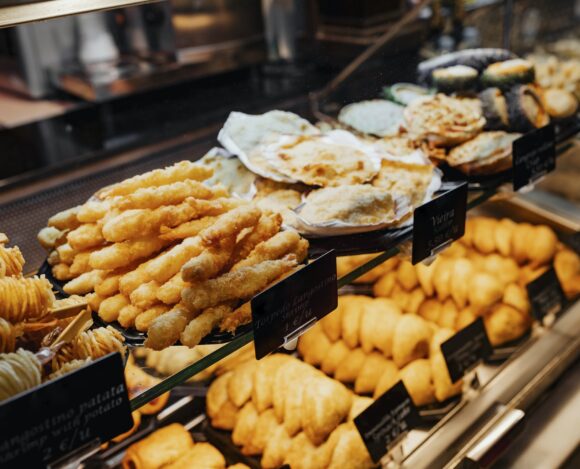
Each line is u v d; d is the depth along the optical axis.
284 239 1.22
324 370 1.71
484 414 1.65
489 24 2.36
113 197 1.25
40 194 1.92
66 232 1.28
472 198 1.58
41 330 1.01
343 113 1.81
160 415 1.59
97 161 2.53
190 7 3.10
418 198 1.47
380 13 2.56
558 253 2.09
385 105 1.83
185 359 1.09
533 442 1.68
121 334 1.11
